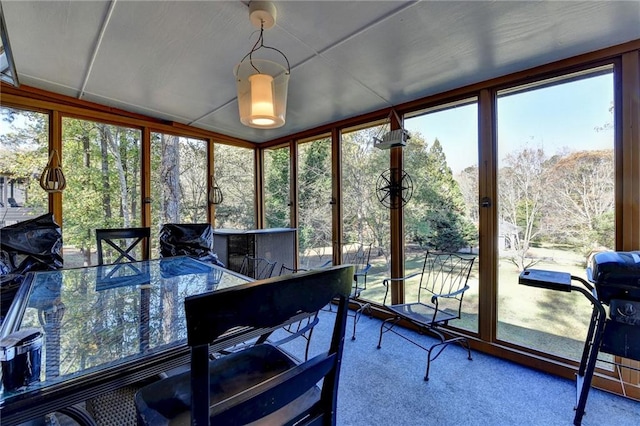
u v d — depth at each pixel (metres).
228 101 2.83
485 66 2.12
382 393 1.84
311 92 2.60
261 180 4.46
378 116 3.07
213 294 0.61
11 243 2.19
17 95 2.44
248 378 1.08
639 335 1.44
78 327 1.18
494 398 1.79
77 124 2.82
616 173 1.85
